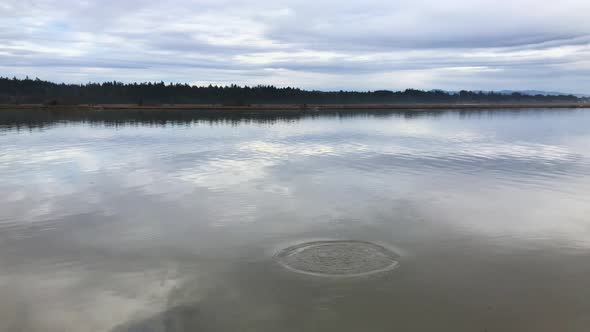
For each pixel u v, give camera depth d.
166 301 8.46
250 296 8.61
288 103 169.38
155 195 16.62
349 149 29.94
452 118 70.50
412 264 10.09
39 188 17.75
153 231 12.53
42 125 50.38
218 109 102.38
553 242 11.58
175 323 7.70
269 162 24.28
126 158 25.52
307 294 8.66
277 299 8.47
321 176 20.27
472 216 13.91
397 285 9.03
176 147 30.75
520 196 16.48
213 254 10.79
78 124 52.53
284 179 19.58
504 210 14.59
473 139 36.56
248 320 7.76
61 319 7.86
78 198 16.19
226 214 14.16
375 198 16.20
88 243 11.59
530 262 10.23
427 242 11.58
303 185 18.34
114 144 32.41
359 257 10.52
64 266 10.13
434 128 48.59
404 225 13.00
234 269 9.88
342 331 7.43
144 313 8.04
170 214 14.18
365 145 32.19
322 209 14.72
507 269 9.84
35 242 11.69
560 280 9.28
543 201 15.76
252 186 18.16
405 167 22.75
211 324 7.65
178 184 18.52
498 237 11.97
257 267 9.98
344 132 43.09
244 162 24.23
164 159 25.20
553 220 13.51
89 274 9.70
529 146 31.77
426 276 9.46
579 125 53.22
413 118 70.12
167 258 10.58
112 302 8.46
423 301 8.38
